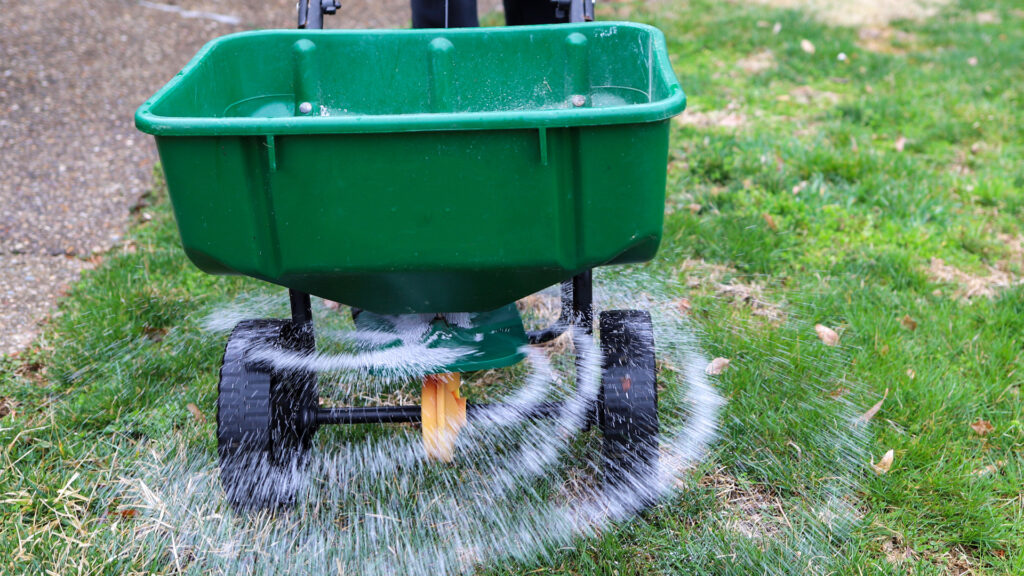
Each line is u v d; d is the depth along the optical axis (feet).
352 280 7.34
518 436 9.70
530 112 6.42
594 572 8.03
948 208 15.10
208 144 6.59
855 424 9.88
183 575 8.04
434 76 10.03
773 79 21.57
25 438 9.66
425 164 6.64
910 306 12.30
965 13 27.30
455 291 7.55
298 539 8.45
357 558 8.25
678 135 17.95
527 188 6.75
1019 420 10.07
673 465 9.27
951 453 9.50
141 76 21.02
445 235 6.92
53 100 19.27
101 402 10.23
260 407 8.06
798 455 9.41
